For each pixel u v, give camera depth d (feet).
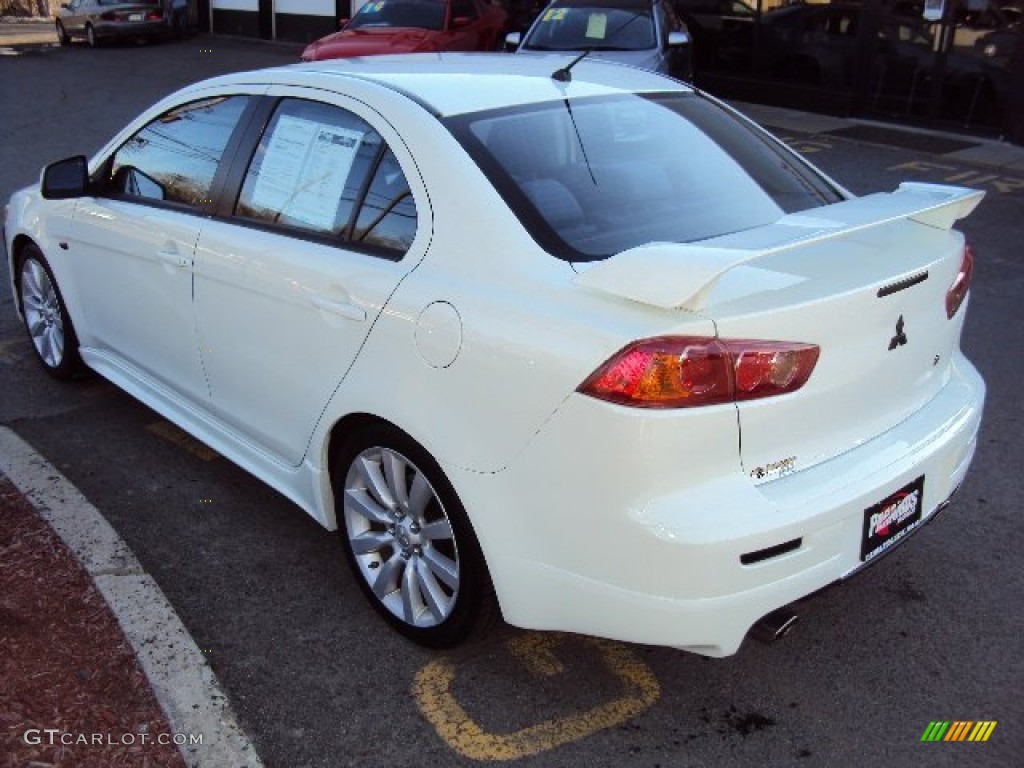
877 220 8.81
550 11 38.47
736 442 8.09
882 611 11.11
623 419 7.87
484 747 9.11
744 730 9.35
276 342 11.16
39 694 9.31
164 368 13.66
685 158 10.94
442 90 10.73
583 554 8.39
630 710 9.59
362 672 10.07
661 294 7.82
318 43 45.09
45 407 16.16
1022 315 20.85
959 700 9.77
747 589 8.15
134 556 11.71
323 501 11.16
